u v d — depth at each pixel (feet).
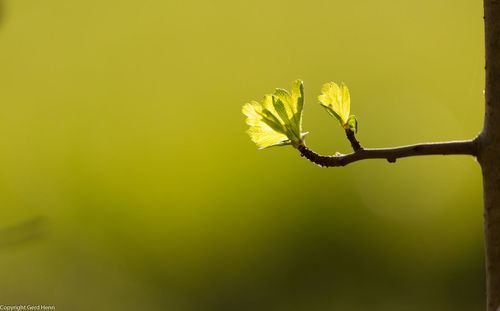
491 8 2.84
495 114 2.85
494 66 2.84
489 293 2.86
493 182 2.85
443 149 2.87
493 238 2.85
